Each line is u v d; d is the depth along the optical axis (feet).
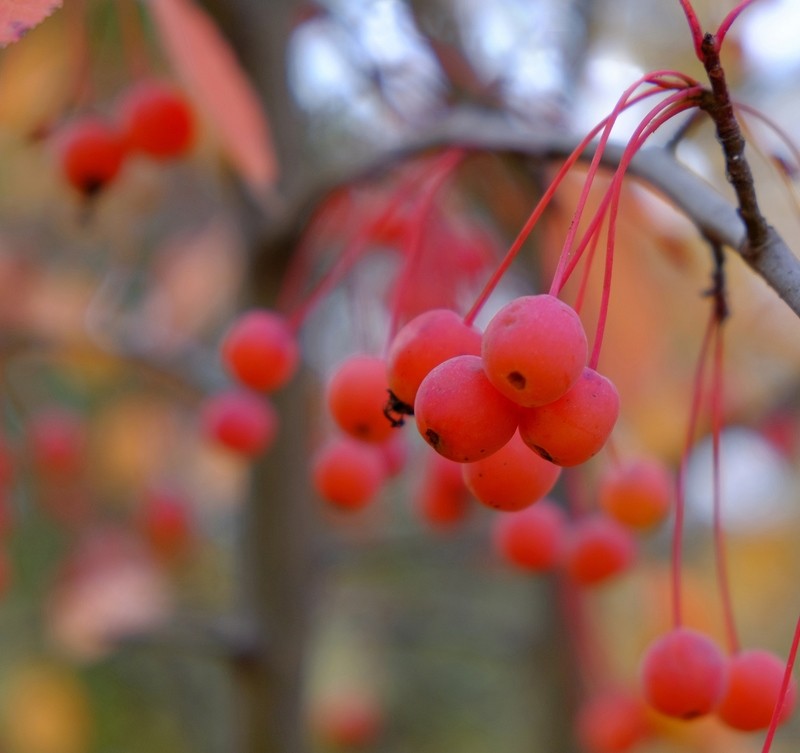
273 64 1.25
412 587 2.57
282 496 1.28
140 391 1.84
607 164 0.88
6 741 1.84
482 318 1.30
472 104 1.23
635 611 1.68
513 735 2.66
